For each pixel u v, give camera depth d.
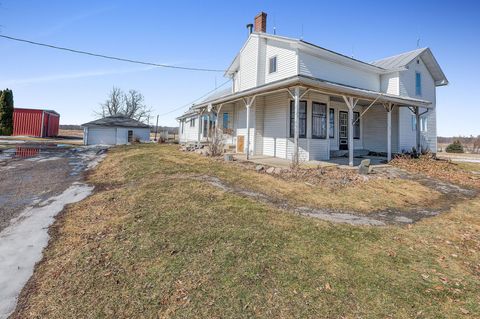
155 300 2.78
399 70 15.13
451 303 2.75
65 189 7.68
